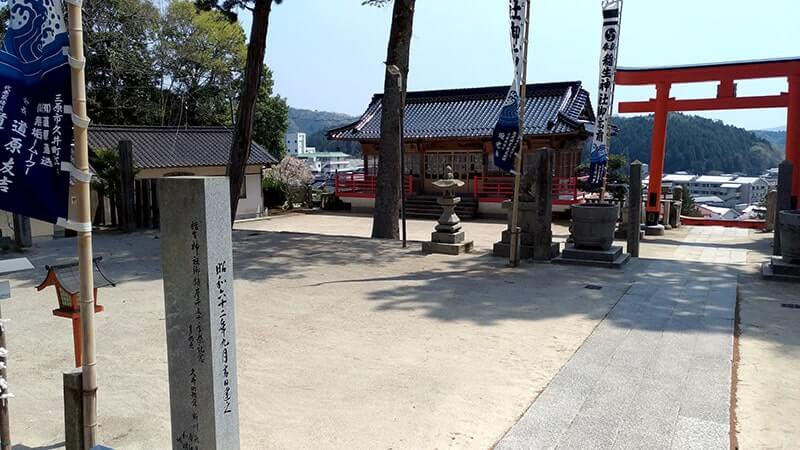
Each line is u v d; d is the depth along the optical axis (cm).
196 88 3325
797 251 851
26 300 738
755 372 484
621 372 473
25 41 320
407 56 1432
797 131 1415
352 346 556
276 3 1452
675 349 529
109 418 410
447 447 362
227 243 301
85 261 332
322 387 457
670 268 946
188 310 296
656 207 1664
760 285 825
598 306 697
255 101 1508
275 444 368
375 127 2800
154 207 1446
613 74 1078
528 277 873
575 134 2250
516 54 891
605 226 966
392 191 1450
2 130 318
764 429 382
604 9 1070
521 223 1034
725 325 608
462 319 645
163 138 2356
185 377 301
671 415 392
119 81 2984
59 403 440
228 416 305
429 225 2144
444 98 2869
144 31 3003
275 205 2792
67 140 325
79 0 320
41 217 326
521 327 612
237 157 1514
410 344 560
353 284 830
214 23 3120
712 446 351
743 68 1476
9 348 558
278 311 684
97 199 1457
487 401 427
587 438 362
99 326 623
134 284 825
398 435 378
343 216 2578
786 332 596
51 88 322
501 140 927
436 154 2616
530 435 368
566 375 468
